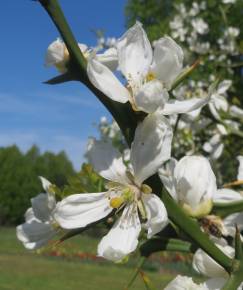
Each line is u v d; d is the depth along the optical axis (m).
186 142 0.64
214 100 0.42
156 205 0.13
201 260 0.15
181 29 1.00
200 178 0.14
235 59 0.97
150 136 0.13
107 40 0.97
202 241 0.13
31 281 1.39
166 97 0.12
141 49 0.14
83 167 0.18
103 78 0.13
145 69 0.13
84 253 1.94
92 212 0.14
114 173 0.14
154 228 0.12
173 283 0.15
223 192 0.17
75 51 0.13
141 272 0.15
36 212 0.16
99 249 0.13
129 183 0.14
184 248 0.17
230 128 0.44
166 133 0.13
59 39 0.14
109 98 0.13
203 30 0.97
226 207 0.15
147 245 0.17
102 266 1.76
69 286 1.36
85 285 1.38
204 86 0.83
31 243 0.15
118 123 0.13
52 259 1.86
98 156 0.14
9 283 1.34
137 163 0.13
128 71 0.13
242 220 0.17
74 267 1.70
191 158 0.15
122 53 0.13
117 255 0.13
